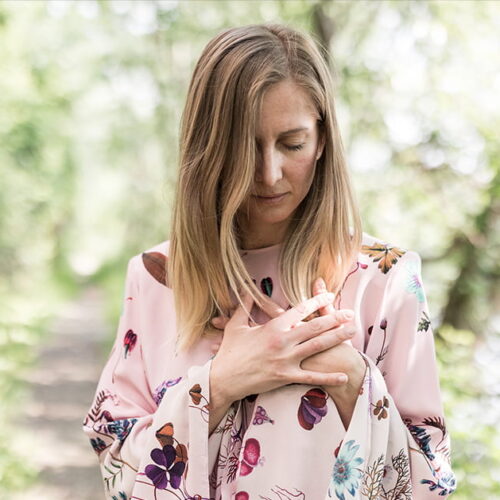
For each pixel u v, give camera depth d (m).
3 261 13.68
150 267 1.72
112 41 10.84
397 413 1.47
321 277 1.57
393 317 1.57
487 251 4.91
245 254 1.62
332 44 5.80
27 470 5.20
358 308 1.56
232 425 1.49
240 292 1.58
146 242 18.89
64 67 15.36
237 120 1.42
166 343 1.66
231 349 1.49
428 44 5.46
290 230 1.59
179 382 1.53
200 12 8.00
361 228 1.57
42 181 14.93
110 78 11.44
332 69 3.96
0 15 11.52
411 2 5.58
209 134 1.49
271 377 1.44
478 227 4.89
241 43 1.45
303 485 1.43
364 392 1.43
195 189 1.52
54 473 5.33
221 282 1.55
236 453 1.49
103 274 22.61
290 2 5.98
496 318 5.02
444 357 3.72
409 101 5.42
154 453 1.48
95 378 8.93
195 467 1.45
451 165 5.10
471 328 4.99
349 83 5.71
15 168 13.12
